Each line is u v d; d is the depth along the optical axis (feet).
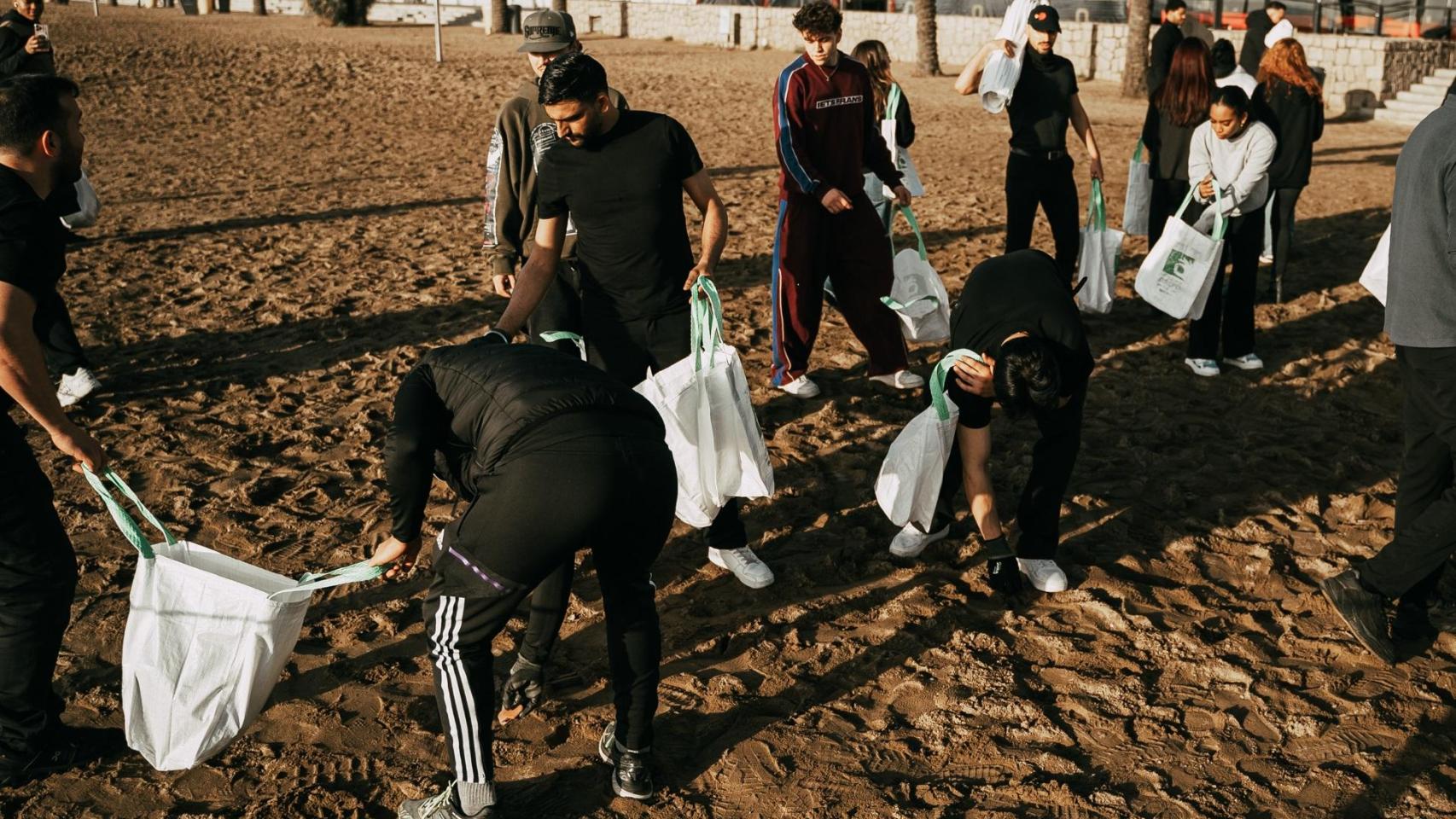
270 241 31.37
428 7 116.47
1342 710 11.62
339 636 13.03
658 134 12.74
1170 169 23.30
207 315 24.77
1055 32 21.42
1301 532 15.17
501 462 9.27
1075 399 12.84
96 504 16.07
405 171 42.73
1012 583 13.66
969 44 83.66
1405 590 12.03
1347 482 16.60
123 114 55.62
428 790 10.65
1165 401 19.72
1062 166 22.48
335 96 63.10
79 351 19.51
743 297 25.93
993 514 13.51
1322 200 36.55
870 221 19.13
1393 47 61.36
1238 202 19.61
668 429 12.72
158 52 76.89
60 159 10.33
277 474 17.10
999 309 12.38
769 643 12.85
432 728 11.58
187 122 54.19
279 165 43.96
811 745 11.27
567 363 9.93
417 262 29.25
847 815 10.31
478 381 9.62
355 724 11.62
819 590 14.02
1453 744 11.10
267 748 11.25
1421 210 11.61
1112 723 11.49
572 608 13.56
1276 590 13.87
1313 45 64.64
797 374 19.71
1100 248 22.38
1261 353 21.98
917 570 14.44
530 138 14.84
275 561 14.58
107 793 10.63
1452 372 11.67
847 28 91.91
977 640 12.86
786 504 16.16
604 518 9.30
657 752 11.22
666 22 100.83
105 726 11.59
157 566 10.22
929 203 35.73
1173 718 11.55
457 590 9.45
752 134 51.55
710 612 13.60
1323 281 26.86
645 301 13.20
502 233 15.19
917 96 65.16
